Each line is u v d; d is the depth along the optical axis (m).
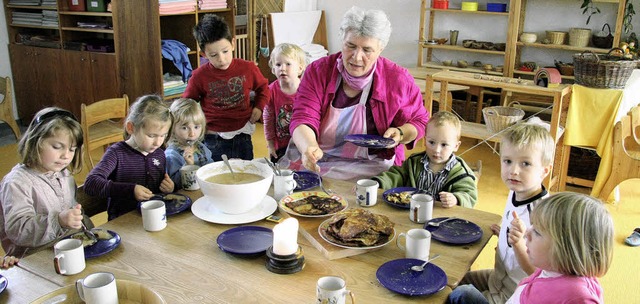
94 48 4.65
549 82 3.62
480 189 4.01
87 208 1.93
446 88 4.05
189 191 1.95
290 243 1.37
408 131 2.16
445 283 1.31
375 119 2.22
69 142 1.73
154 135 1.97
